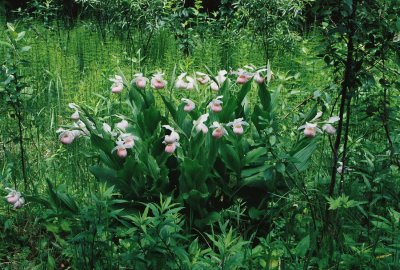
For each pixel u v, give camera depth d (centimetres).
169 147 393
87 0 1026
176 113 427
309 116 423
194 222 403
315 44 714
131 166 398
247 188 423
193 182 396
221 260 318
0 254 398
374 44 389
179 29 948
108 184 413
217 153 407
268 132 379
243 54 802
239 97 439
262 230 414
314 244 342
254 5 878
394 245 333
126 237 366
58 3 1155
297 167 413
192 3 1233
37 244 411
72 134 419
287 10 888
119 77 445
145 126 422
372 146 447
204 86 520
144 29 974
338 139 397
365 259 346
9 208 447
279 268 340
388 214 405
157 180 407
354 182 432
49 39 895
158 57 891
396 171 435
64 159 512
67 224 369
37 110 652
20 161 523
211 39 873
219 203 426
